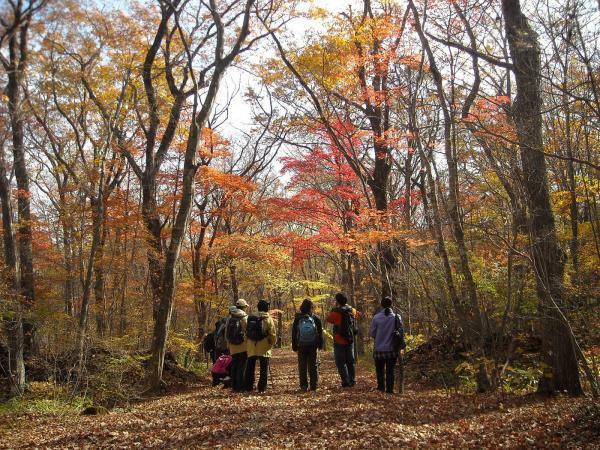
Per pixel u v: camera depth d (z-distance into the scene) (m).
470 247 11.24
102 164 12.95
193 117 12.15
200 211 18.22
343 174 14.67
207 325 20.02
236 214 19.30
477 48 10.44
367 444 5.55
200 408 8.52
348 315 10.82
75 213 14.40
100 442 6.47
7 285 10.39
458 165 10.33
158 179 16.64
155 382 11.44
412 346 14.70
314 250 15.34
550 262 8.22
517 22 8.25
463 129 9.46
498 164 8.74
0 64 8.72
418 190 15.98
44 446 6.44
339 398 8.80
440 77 9.72
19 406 9.27
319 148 14.49
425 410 7.69
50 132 13.61
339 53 12.20
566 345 8.09
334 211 14.66
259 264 19.31
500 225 9.74
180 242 11.81
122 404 10.02
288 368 19.64
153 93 15.69
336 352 10.80
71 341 11.03
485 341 9.59
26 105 9.67
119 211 14.77
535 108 8.12
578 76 7.89
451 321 11.57
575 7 6.88
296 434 6.19
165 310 11.66
